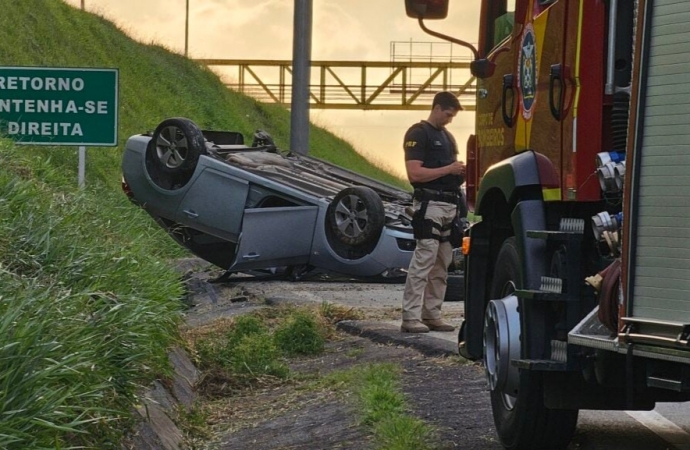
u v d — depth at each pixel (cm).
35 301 694
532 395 778
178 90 4528
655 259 605
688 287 585
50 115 1504
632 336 616
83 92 1505
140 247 1155
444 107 1397
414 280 1405
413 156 1395
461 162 1386
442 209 1405
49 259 905
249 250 1945
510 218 873
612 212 715
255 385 1154
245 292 1859
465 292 923
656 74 605
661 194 602
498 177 823
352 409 945
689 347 576
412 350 1277
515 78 853
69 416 603
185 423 936
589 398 752
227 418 1016
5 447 531
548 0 789
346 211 1923
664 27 602
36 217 980
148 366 867
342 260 1925
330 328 1510
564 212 760
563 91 740
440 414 927
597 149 717
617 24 708
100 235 1116
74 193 1270
